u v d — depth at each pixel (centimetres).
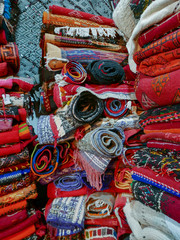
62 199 107
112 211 109
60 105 100
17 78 98
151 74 73
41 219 111
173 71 64
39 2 128
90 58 107
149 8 69
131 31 92
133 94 104
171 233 66
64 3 134
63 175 109
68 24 106
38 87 127
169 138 68
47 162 98
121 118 103
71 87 94
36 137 104
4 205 94
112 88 102
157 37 71
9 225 94
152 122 76
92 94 95
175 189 59
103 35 110
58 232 105
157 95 70
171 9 64
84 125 98
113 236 107
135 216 83
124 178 102
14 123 99
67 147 102
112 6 147
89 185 107
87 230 109
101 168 87
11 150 90
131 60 92
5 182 94
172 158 69
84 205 104
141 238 79
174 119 66
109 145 92
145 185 72
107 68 102
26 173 100
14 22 121
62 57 102
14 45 96
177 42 60
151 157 74
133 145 97
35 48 129
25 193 98
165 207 62
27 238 101
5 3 92
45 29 103
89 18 114
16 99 95
